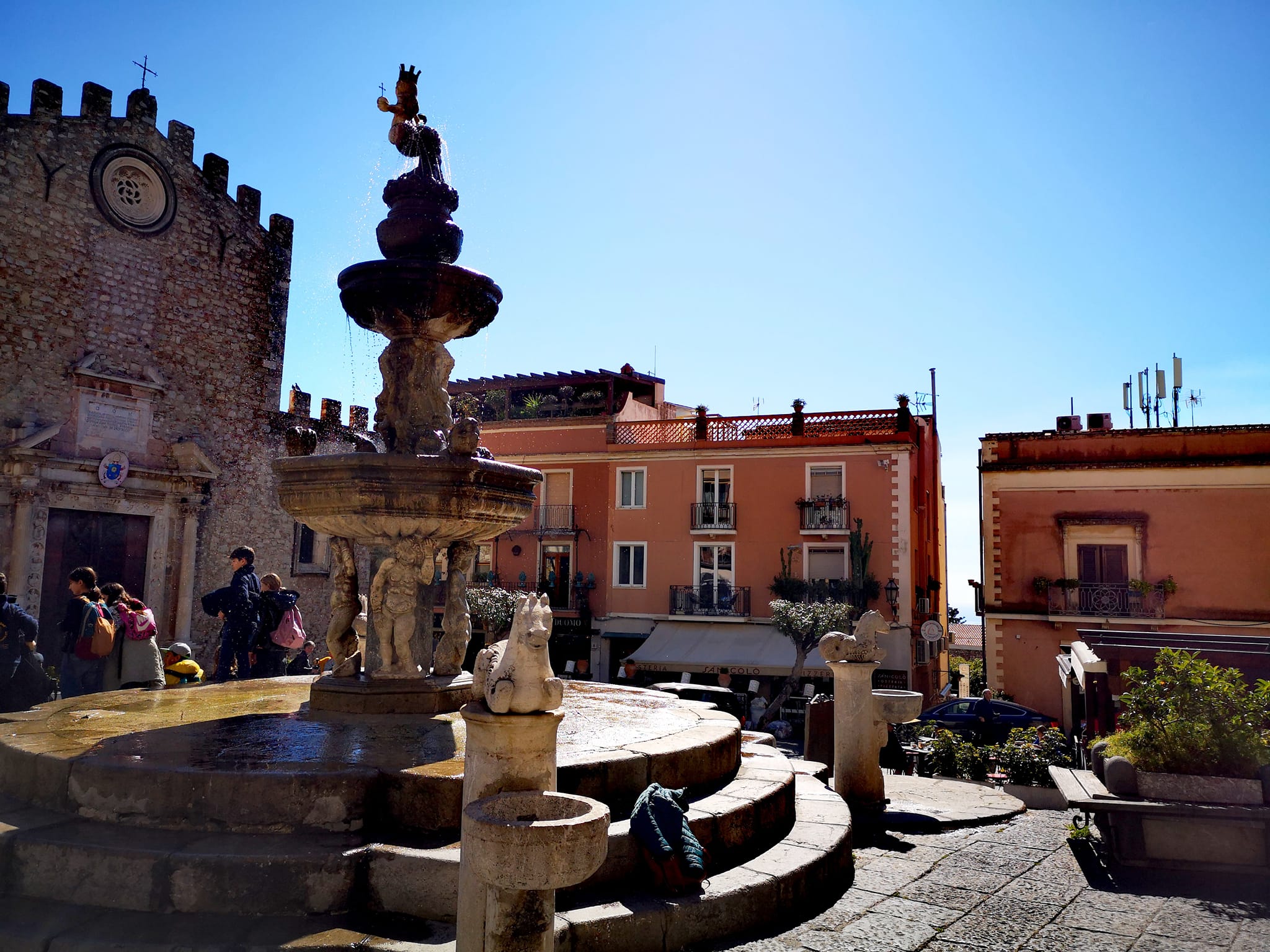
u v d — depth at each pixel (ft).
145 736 20.72
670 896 16.25
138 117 76.59
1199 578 89.30
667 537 112.78
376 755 18.67
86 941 13.53
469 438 24.11
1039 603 93.20
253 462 84.89
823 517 106.01
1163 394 115.55
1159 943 16.39
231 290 83.97
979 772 38.22
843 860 20.59
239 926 14.21
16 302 67.62
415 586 25.03
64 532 69.67
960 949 15.96
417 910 14.67
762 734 32.50
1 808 17.57
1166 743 22.35
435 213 27.22
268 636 38.96
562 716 12.98
